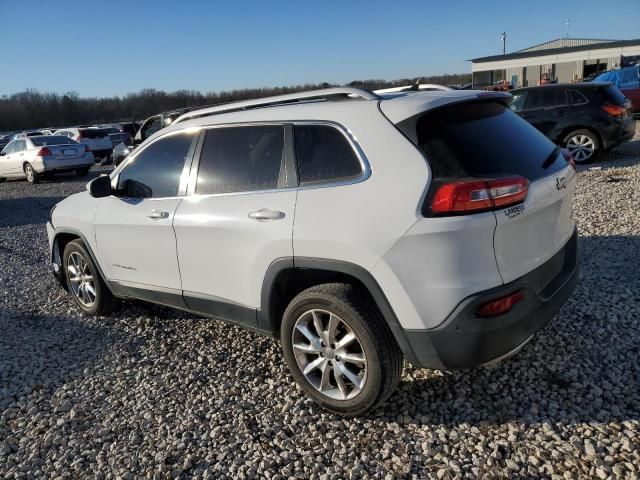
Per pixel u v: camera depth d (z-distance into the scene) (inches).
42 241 325.7
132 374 146.6
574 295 165.9
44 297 216.4
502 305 99.2
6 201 519.5
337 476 101.3
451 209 96.5
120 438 118.3
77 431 122.3
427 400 120.6
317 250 111.0
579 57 1534.2
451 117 108.8
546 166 114.6
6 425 127.1
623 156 435.2
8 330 184.5
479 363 102.2
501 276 99.7
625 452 99.0
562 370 127.1
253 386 135.0
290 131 121.8
